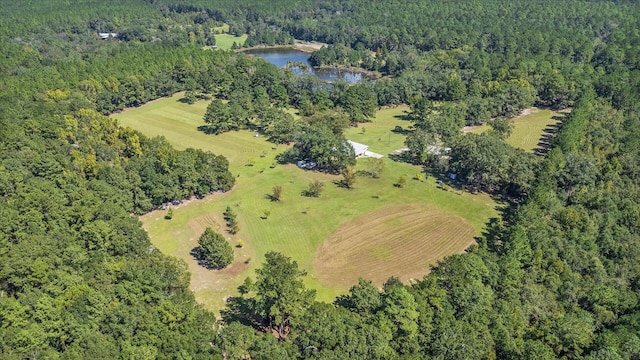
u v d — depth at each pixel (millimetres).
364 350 93062
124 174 166875
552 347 102000
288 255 146750
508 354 98625
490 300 112062
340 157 196500
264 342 93188
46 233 128375
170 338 93312
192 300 112875
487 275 118812
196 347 93312
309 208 172500
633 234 146625
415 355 95438
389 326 99562
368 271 139750
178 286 116438
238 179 194375
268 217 166375
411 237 156375
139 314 98938
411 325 99375
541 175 170375
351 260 144750
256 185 189250
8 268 108562
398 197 180625
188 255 146000
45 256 115562
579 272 130625
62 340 94875
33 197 134500
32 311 97125
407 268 141250
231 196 180375
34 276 109375
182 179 174375
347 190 185750
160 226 160375
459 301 107938
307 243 152875
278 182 192125
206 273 137750
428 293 108625
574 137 196125
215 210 170625
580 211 151375
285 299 104312
